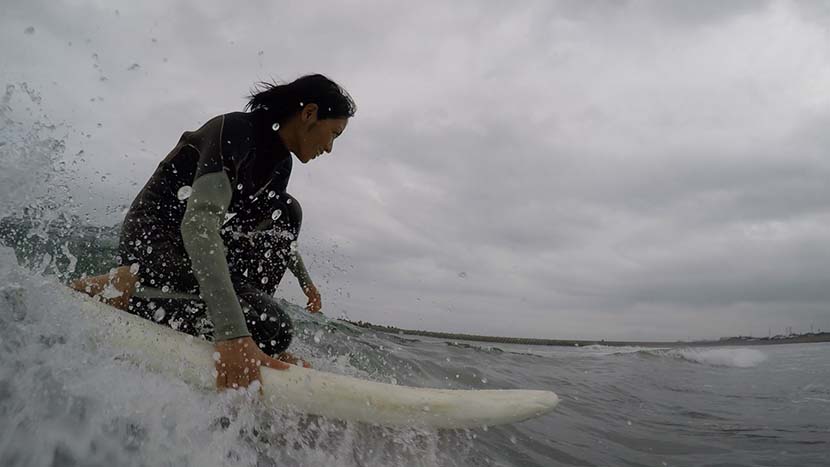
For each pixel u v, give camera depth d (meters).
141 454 1.02
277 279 2.21
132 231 1.71
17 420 0.91
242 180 1.74
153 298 1.69
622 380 4.58
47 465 0.88
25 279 1.26
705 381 4.81
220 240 1.49
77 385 1.05
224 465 1.13
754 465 1.84
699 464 1.86
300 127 1.86
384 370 2.82
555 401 1.98
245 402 1.38
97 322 1.31
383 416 1.61
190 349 1.44
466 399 1.80
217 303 1.42
